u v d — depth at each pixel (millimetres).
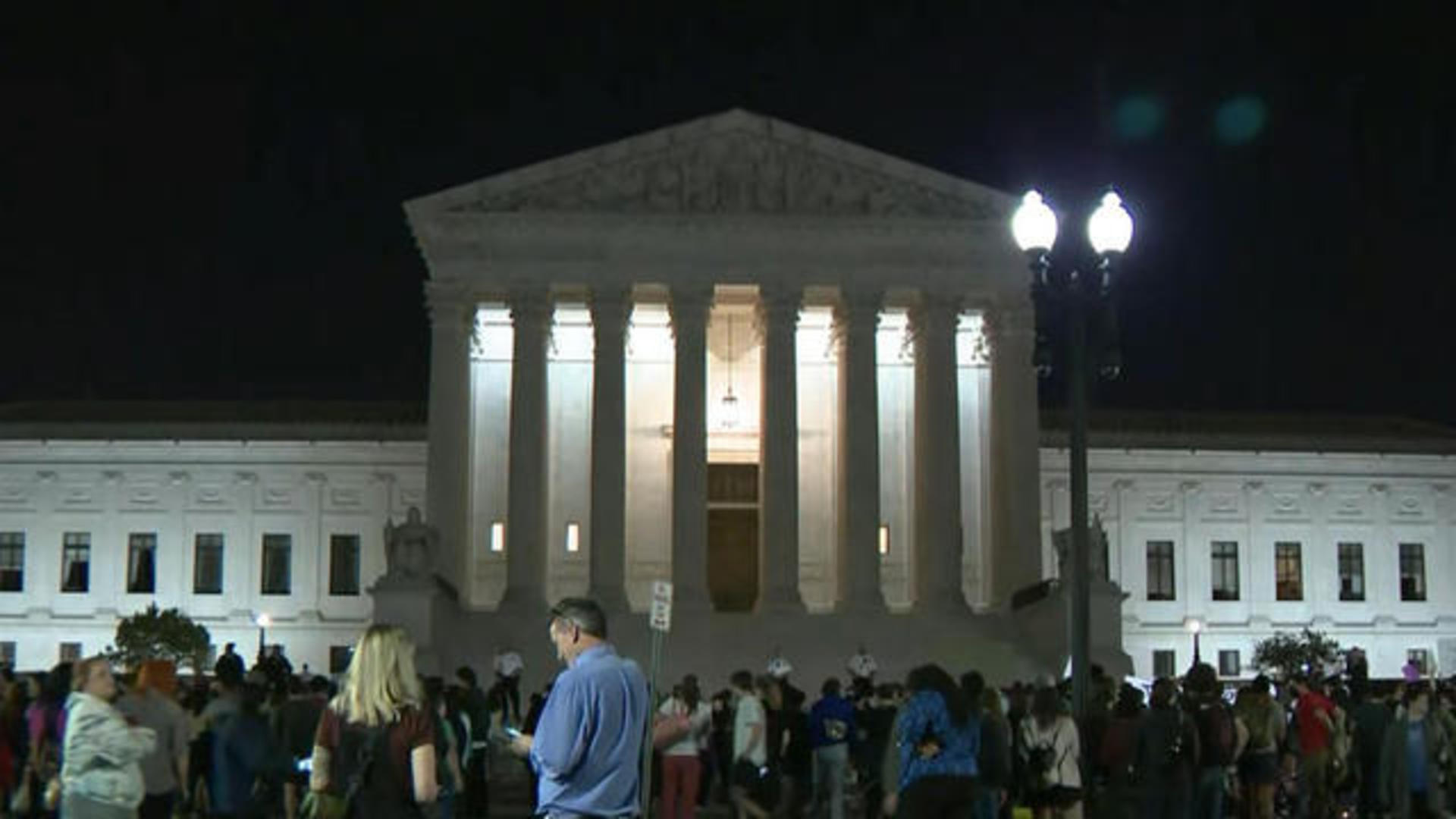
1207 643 101188
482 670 70188
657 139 78625
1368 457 103250
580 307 83875
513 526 76250
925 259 78562
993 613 76062
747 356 87938
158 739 24312
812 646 73438
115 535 99688
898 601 86000
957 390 79062
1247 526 102188
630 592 86188
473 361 85875
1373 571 103000
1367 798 39750
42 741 29078
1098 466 101500
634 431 87375
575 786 14430
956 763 22719
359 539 99188
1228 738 32312
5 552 100062
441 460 76938
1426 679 42594
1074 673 30906
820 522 87250
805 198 78750
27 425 100875
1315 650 93375
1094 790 32562
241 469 99812
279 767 25156
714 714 42812
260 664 31703
